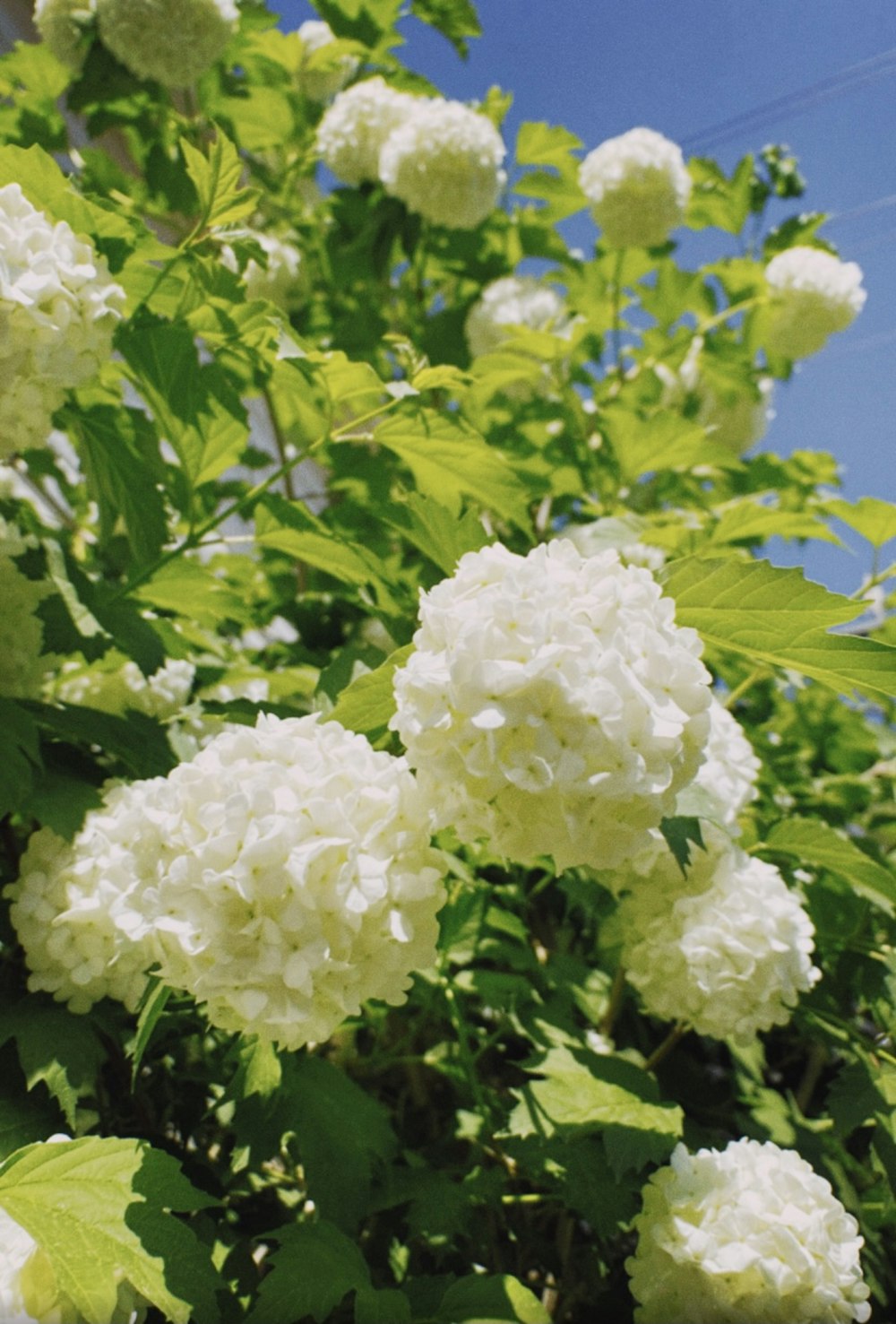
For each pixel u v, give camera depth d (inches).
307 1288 23.8
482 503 29.7
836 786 36.2
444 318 40.2
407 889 20.2
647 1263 25.2
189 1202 21.1
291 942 18.9
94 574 33.1
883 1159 26.5
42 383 25.8
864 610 22.5
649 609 20.9
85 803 26.2
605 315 41.0
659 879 26.8
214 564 36.3
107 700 30.0
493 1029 31.8
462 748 19.0
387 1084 32.2
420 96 41.9
